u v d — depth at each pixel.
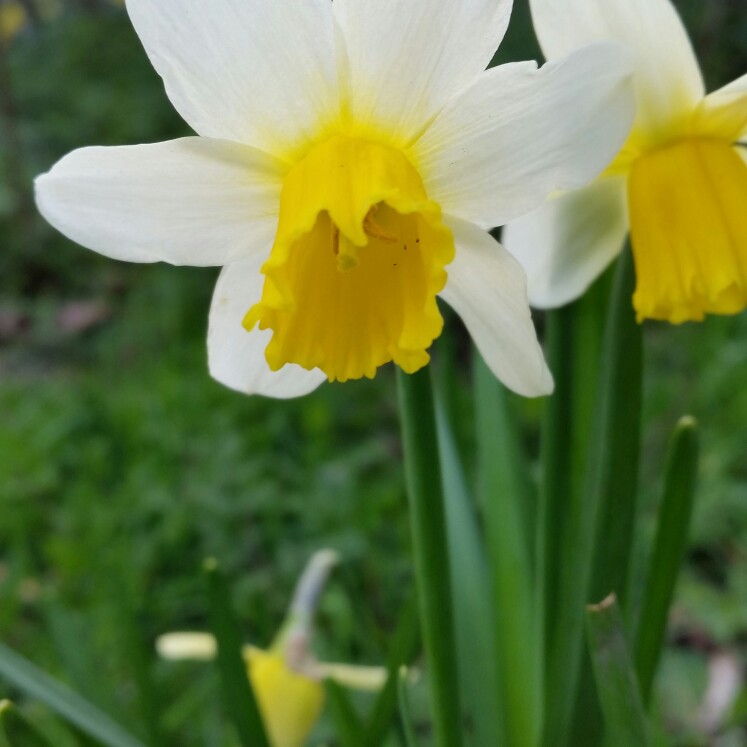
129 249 0.11
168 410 0.54
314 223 0.12
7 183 0.97
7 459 0.48
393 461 0.50
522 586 0.17
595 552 0.13
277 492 0.43
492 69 0.11
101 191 0.11
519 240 0.14
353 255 0.11
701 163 0.13
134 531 0.42
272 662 0.21
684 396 0.51
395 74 0.11
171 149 0.11
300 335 0.12
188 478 0.46
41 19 1.32
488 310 0.12
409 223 0.12
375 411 0.55
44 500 0.47
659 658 0.15
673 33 0.12
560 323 0.14
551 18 0.12
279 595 0.38
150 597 0.37
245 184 0.12
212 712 0.29
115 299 0.87
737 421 0.45
